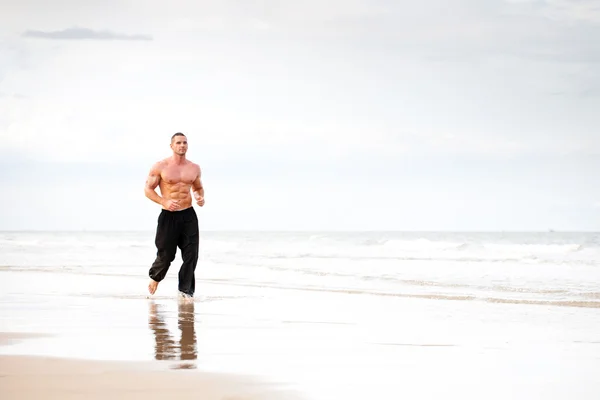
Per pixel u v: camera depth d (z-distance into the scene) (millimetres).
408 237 68500
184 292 9688
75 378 4520
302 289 11367
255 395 4129
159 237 9797
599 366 5137
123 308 8633
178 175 9734
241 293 10680
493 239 57062
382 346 5941
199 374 4695
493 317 7863
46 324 7145
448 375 4801
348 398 4125
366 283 12500
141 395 4078
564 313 8203
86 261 20641
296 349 5766
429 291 10984
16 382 4398
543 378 4723
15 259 21797
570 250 23359
